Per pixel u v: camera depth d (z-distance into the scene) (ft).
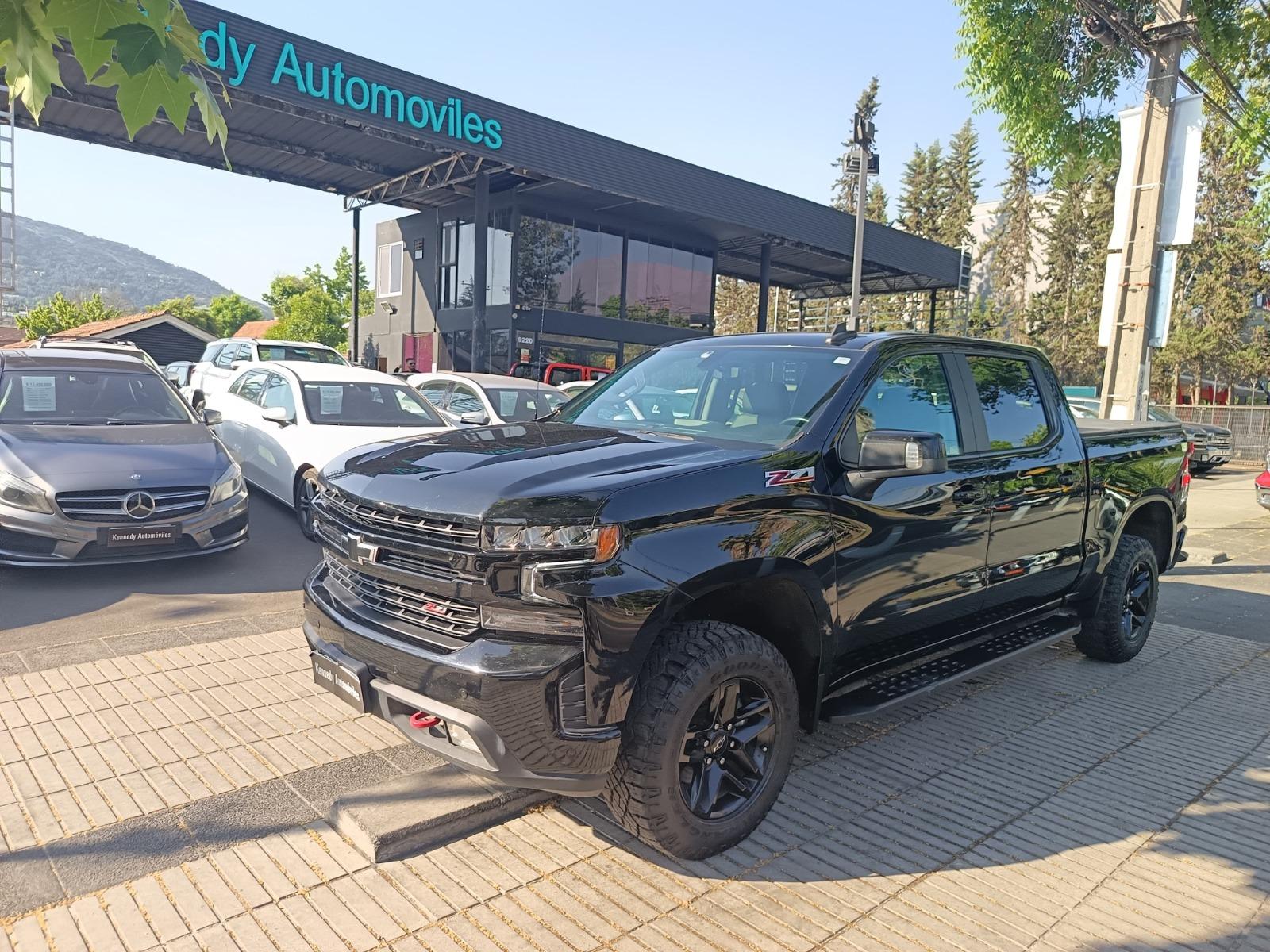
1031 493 14.73
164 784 11.54
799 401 12.31
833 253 103.50
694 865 10.25
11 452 20.81
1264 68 47.50
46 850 9.96
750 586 10.62
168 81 6.13
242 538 23.09
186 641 17.10
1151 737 14.75
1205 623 22.79
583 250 93.20
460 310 94.73
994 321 204.03
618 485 9.55
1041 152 46.73
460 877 9.83
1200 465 71.87
